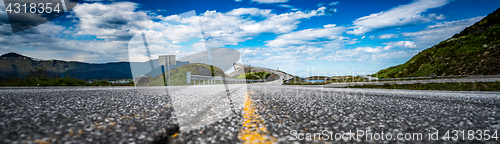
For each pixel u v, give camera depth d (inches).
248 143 135.6
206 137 145.3
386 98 465.7
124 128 152.9
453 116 245.1
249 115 226.2
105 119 176.7
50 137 123.7
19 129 135.6
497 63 1632.6
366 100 417.7
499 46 1828.2
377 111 274.7
